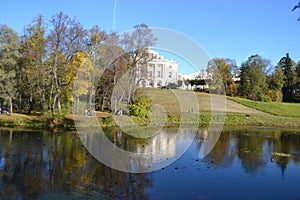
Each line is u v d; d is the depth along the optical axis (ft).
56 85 84.43
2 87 84.17
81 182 29.04
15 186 27.43
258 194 28.02
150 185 29.04
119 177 31.19
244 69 172.04
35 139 55.36
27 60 87.51
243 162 41.45
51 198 24.50
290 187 30.37
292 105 146.61
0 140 53.16
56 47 82.58
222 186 29.91
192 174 33.83
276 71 186.50
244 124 105.19
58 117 78.74
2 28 84.48
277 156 46.57
